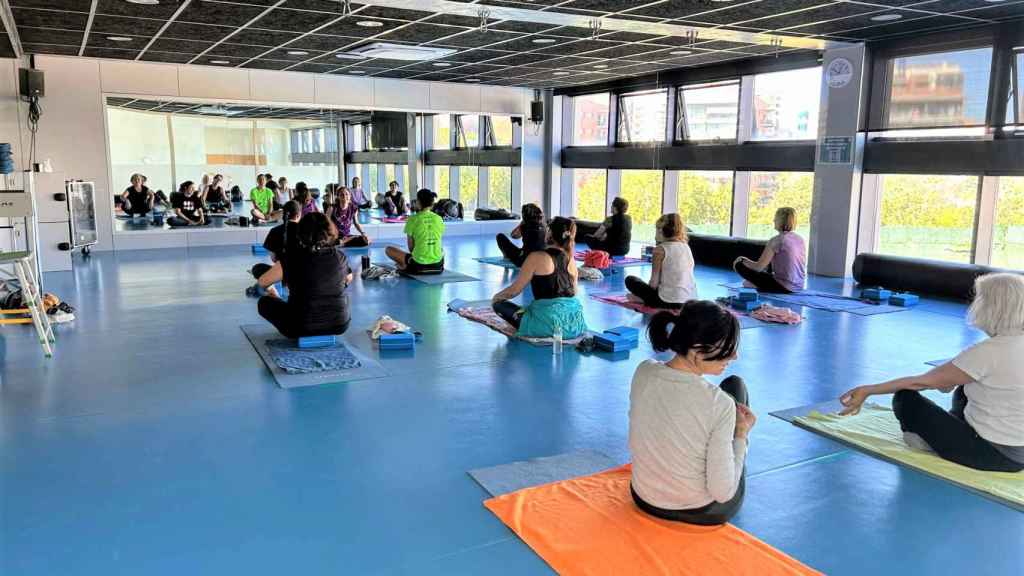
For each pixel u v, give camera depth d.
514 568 2.32
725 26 7.51
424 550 2.44
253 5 6.67
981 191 7.66
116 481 2.98
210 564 2.35
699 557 2.33
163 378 4.42
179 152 11.08
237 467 3.13
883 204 8.74
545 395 4.17
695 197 11.33
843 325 6.14
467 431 3.59
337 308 5.13
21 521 2.64
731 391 2.77
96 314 6.26
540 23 7.46
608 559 2.32
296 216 6.12
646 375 2.52
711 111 10.78
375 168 12.75
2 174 7.67
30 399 4.01
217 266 9.19
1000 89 7.27
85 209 9.88
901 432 3.50
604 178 13.36
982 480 2.93
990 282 2.91
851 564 2.36
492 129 13.73
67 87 10.10
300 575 2.29
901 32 7.82
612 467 3.13
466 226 13.78
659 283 6.64
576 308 5.46
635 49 9.18
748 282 8.13
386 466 3.15
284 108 11.79
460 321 6.15
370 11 6.94
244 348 5.15
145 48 9.28
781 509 2.75
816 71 9.22
